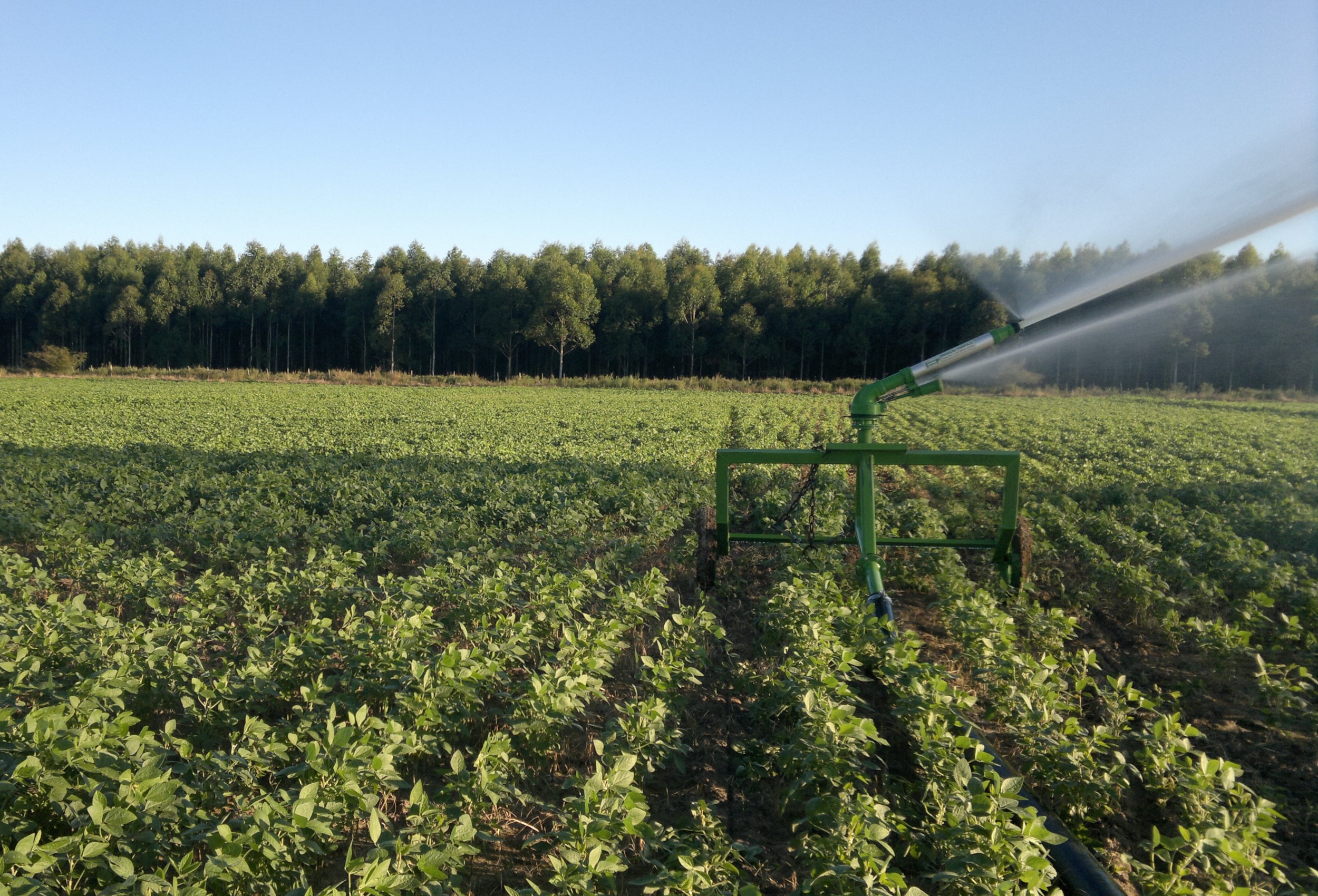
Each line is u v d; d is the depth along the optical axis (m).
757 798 5.69
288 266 87.00
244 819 4.23
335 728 5.04
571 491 15.80
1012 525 8.27
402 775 5.73
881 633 6.92
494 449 22.89
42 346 80.69
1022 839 3.96
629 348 80.44
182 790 4.68
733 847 4.54
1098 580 10.68
